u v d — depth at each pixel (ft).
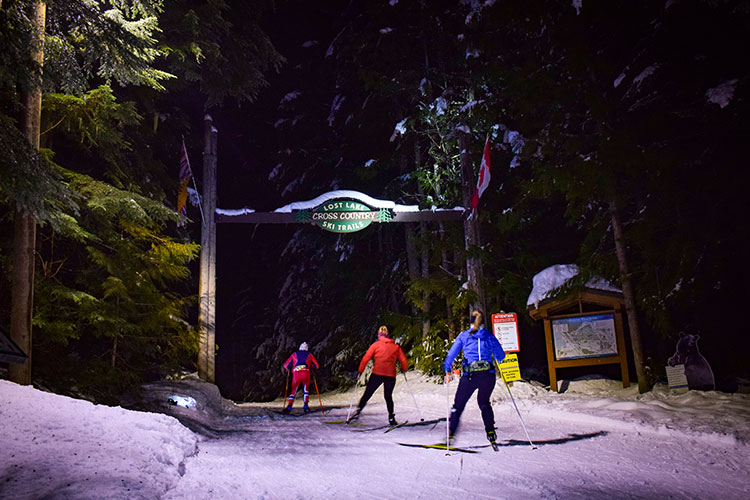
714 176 37.22
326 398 56.39
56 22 27.73
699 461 20.15
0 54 24.35
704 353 42.86
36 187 24.48
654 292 39.63
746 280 40.47
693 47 40.24
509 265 60.18
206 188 52.60
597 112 39.22
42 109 34.17
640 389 38.34
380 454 21.59
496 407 35.53
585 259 42.68
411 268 65.10
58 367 33.76
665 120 38.81
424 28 61.67
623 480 17.56
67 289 33.86
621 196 39.81
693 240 37.55
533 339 62.75
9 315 32.89
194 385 43.04
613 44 45.60
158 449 17.49
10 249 32.50
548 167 43.09
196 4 46.19
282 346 82.94
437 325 55.77
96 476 13.87
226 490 15.16
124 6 33.88
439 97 56.08
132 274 40.16
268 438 25.25
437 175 58.34
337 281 76.59
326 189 77.92
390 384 30.99
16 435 15.92
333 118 76.64
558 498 15.51
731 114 36.22
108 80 33.35
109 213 37.40
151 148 55.47
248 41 55.21
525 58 49.98
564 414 30.89
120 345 41.60
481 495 15.83
